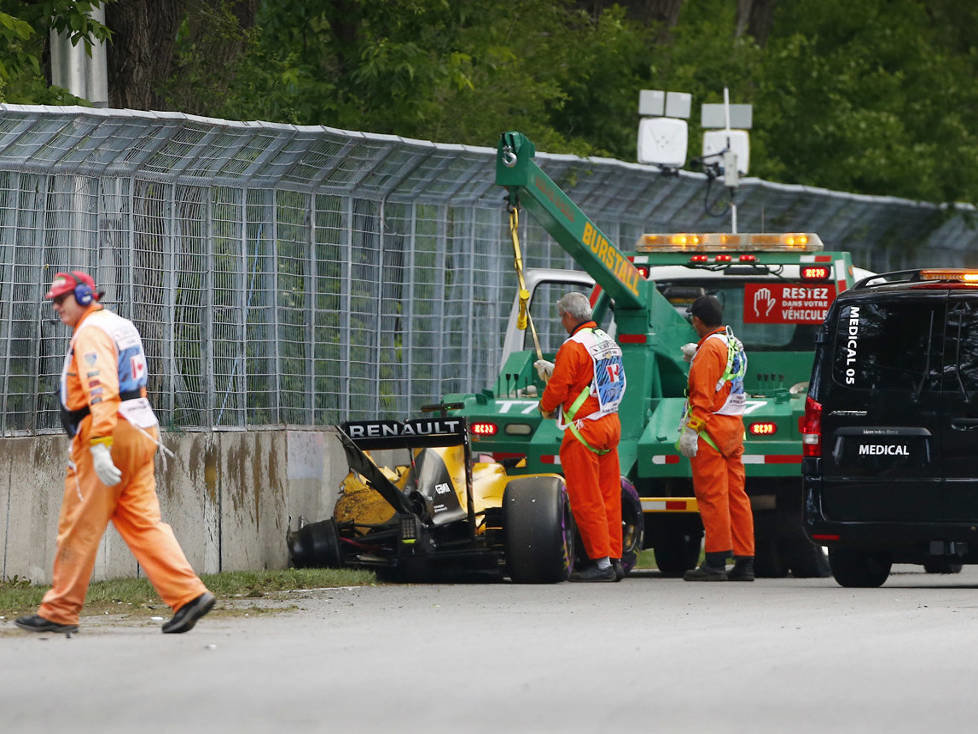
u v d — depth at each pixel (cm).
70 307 3738
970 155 11925
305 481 6112
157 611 4425
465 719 2659
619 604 4544
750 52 11906
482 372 7244
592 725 2622
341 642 3572
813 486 5209
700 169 10844
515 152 5547
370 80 8038
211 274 5738
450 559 5875
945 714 2750
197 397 5684
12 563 4938
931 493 5084
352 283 6438
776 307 6475
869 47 13075
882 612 4272
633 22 10950
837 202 9150
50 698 2825
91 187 5275
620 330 6181
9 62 6141
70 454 3759
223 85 7494
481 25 8694
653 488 6228
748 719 2686
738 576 5703
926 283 5125
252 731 2555
